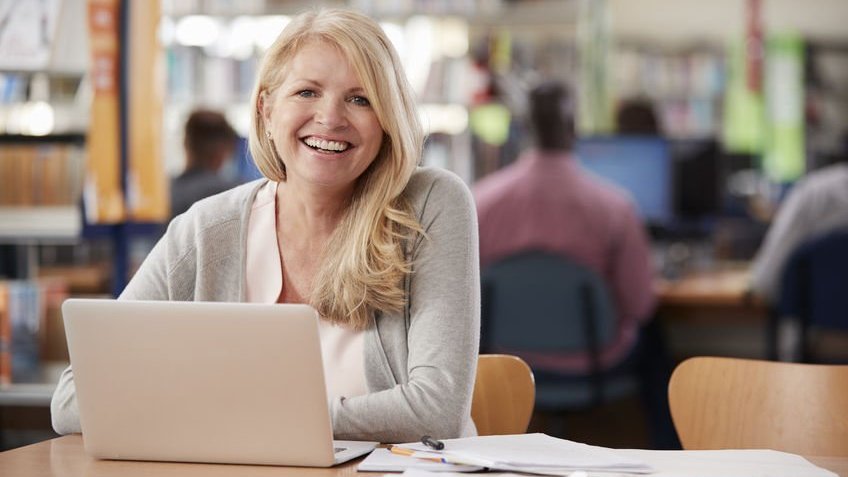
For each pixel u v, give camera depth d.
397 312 1.99
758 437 2.08
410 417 1.83
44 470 1.62
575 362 4.27
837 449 2.05
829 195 4.71
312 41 2.00
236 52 5.98
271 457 1.62
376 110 1.98
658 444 4.64
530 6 5.80
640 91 9.15
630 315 4.43
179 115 5.87
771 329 4.80
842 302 4.65
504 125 6.25
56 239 4.38
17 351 4.16
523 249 4.26
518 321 4.27
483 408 2.16
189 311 1.59
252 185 2.17
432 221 2.02
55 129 4.34
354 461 1.66
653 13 9.63
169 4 5.81
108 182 4.15
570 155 4.47
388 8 5.83
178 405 1.63
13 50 4.16
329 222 2.06
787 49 9.46
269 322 1.57
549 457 1.58
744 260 5.96
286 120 1.99
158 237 4.43
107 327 1.63
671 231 5.62
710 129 9.20
